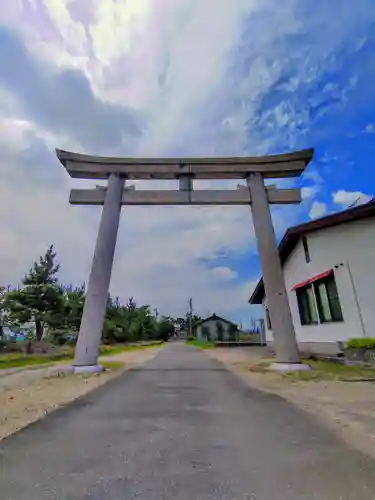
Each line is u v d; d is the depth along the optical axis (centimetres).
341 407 543
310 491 262
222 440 385
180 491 263
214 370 1152
